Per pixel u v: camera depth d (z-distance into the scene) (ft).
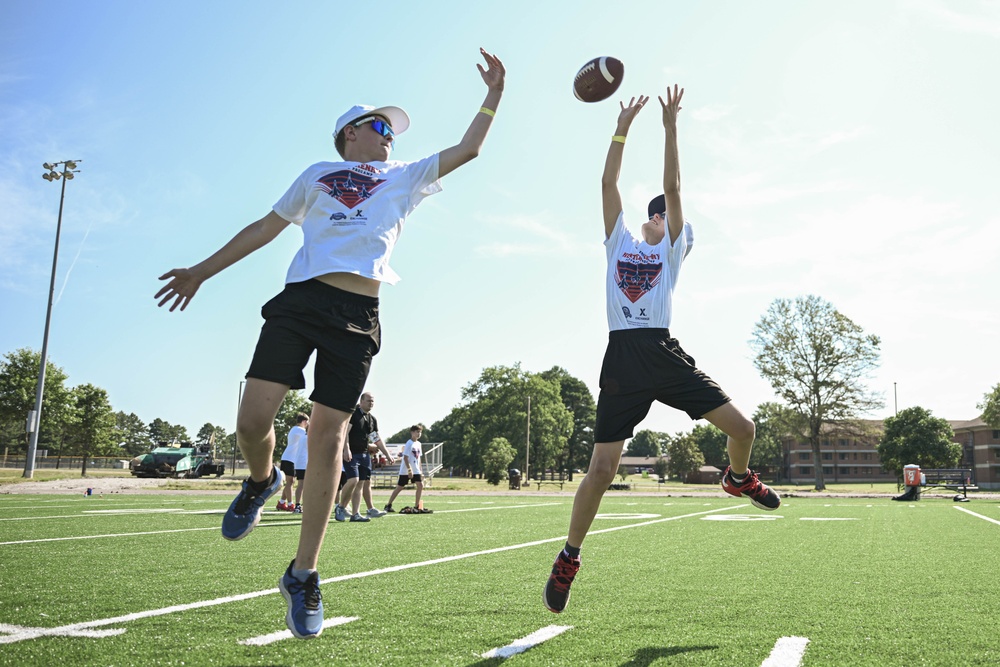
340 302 9.95
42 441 289.74
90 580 14.82
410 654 9.23
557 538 26.13
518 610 12.28
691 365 12.48
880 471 377.50
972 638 10.32
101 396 190.90
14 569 16.31
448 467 328.90
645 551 22.30
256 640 9.79
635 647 9.70
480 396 276.00
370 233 10.22
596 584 15.46
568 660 9.00
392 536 26.84
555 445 265.13
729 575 16.94
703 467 413.18
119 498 53.21
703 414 12.50
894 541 26.13
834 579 16.35
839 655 9.31
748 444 12.46
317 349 9.94
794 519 39.99
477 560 19.34
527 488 161.58
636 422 12.14
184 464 148.66
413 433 44.70
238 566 17.03
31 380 158.30
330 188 10.41
